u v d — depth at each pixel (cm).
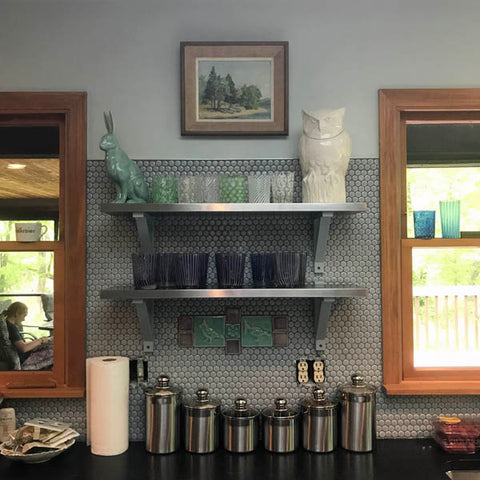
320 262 201
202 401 188
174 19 204
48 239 205
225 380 201
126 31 203
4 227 205
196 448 185
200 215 202
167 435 184
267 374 201
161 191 188
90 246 201
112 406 183
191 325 201
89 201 201
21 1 202
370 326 202
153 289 181
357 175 203
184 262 182
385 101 202
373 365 201
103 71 203
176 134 203
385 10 204
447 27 204
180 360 201
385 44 204
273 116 201
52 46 203
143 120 203
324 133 183
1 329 204
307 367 201
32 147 206
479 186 205
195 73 201
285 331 201
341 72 204
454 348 205
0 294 204
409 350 204
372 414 187
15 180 205
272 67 201
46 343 203
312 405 186
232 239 203
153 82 203
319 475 167
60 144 205
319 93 203
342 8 204
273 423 185
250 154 203
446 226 202
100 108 203
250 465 175
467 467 176
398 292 201
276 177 187
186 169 203
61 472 170
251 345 200
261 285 184
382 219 200
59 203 205
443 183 206
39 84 203
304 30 204
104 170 202
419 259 205
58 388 198
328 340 202
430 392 194
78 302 199
